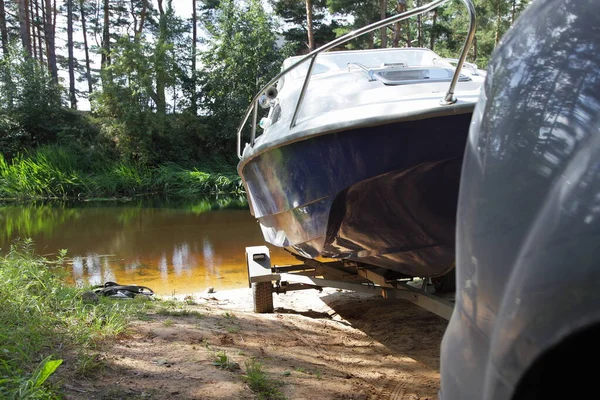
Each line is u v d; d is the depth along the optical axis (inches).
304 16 1844.2
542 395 44.3
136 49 1301.7
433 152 143.5
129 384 127.8
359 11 1302.9
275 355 168.1
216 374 138.7
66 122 1316.4
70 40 2064.5
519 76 55.4
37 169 1048.8
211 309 233.8
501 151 53.9
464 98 141.0
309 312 263.6
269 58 1387.8
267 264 253.8
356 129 150.3
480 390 50.8
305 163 168.9
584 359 42.3
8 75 1284.4
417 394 144.7
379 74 191.9
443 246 165.0
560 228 43.3
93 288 241.8
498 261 50.5
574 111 48.0
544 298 42.6
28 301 167.5
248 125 1368.1
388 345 196.4
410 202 155.6
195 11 2065.7
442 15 1718.8
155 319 193.9
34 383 110.2
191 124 1366.9
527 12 59.7
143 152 1240.8
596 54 49.0
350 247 179.6
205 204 868.0
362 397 138.6
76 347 146.6
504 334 47.1
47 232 523.2
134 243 454.3
